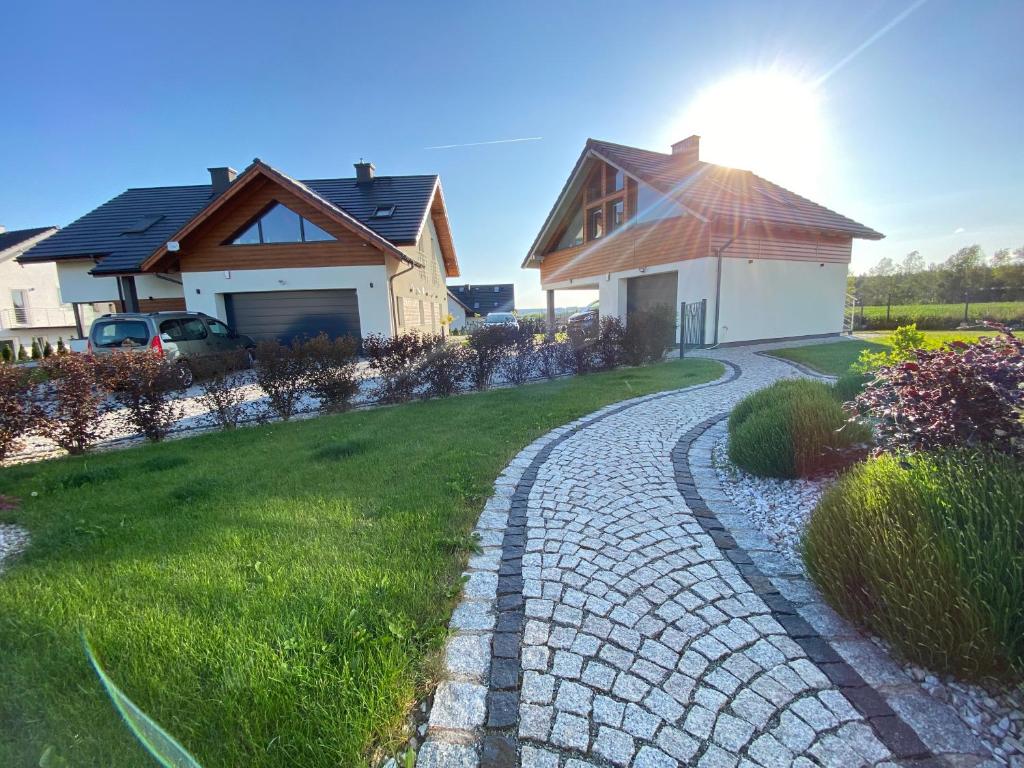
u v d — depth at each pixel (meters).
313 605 2.07
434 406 6.97
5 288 24.64
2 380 4.91
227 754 1.39
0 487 4.13
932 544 1.81
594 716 1.56
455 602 2.21
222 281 13.78
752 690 1.67
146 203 17.89
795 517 3.08
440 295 23.66
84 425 5.42
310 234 13.82
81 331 16.52
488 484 3.69
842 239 15.69
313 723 1.47
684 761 1.40
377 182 18.28
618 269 15.95
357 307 14.24
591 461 4.29
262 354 6.55
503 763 1.39
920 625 1.70
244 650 1.79
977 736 1.47
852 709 1.58
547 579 2.41
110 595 2.25
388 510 3.19
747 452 3.86
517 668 1.79
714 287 12.80
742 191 14.81
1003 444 2.33
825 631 1.98
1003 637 1.58
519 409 6.39
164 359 6.38
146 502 3.53
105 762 1.40
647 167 14.41
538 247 19.73
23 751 1.45
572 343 9.55
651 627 2.02
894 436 2.68
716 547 2.73
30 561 2.69
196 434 6.21
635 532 2.93
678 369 9.66
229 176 17.58
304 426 6.16
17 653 1.86
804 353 11.29
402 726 1.53
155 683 1.65
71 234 16.27
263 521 3.05
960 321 19.08
